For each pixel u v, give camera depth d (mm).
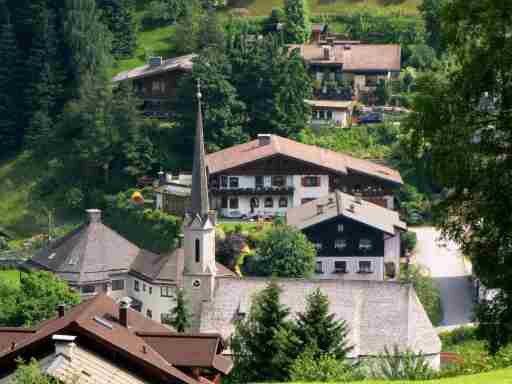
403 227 189500
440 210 90438
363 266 186125
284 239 177625
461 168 86125
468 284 181750
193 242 148625
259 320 125812
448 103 87750
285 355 122938
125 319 104812
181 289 149875
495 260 86875
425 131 89000
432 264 189375
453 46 88750
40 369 87812
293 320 141375
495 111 88750
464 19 87562
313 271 180875
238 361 125312
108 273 184625
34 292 159375
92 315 99688
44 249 193125
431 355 141125
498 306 88125
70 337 89625
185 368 101625
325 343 124750
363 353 140125
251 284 149250
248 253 183625
